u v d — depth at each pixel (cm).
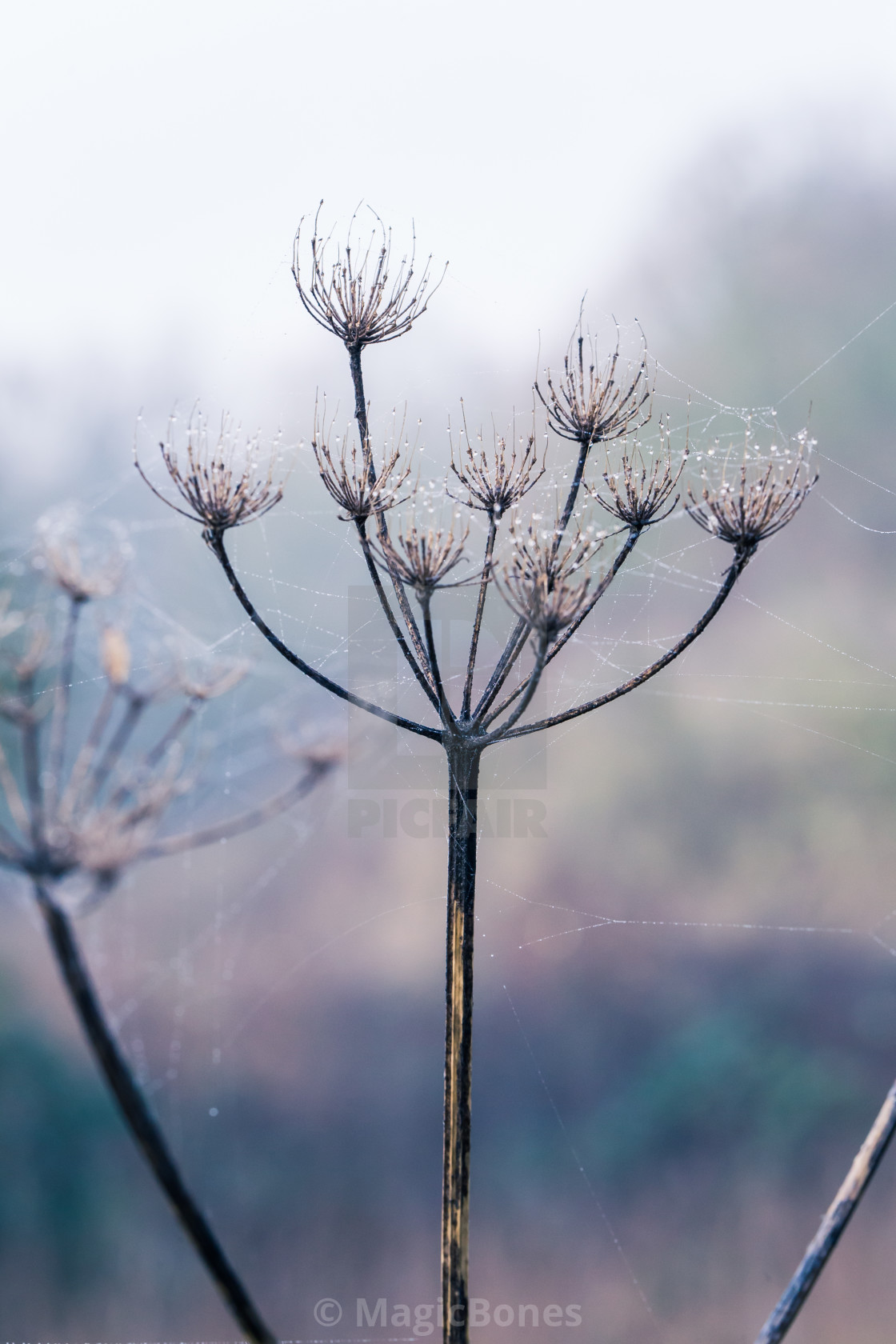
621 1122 897
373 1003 1040
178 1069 968
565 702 562
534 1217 847
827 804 990
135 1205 882
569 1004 994
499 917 1036
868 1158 174
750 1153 827
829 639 926
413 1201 876
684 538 759
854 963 928
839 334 914
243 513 164
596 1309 743
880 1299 702
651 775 1085
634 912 1030
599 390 172
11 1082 916
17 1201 852
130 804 226
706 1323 717
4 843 202
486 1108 950
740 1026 918
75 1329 769
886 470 828
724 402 918
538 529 158
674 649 161
